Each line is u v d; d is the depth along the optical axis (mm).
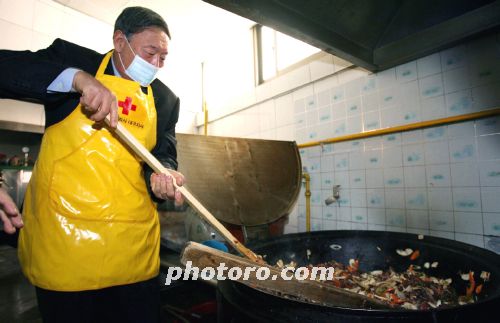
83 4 2557
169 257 1686
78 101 760
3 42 2225
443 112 1412
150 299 884
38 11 2414
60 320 712
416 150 1513
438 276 1080
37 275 687
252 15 1117
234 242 791
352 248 1344
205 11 2588
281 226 1893
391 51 1522
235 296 769
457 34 1260
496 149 1239
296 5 1200
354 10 1359
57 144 729
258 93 2572
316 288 753
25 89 656
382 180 1655
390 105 1627
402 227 1562
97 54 876
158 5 2520
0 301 1641
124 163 780
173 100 1070
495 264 830
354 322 577
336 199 1883
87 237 708
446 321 563
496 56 1246
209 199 1425
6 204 619
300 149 2162
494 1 1144
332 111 1950
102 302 842
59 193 703
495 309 602
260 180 1683
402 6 1491
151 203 910
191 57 3412
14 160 2457
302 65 2227
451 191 1379
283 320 634
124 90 811
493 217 1242
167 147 1052
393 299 1006
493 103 1249
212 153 1614
